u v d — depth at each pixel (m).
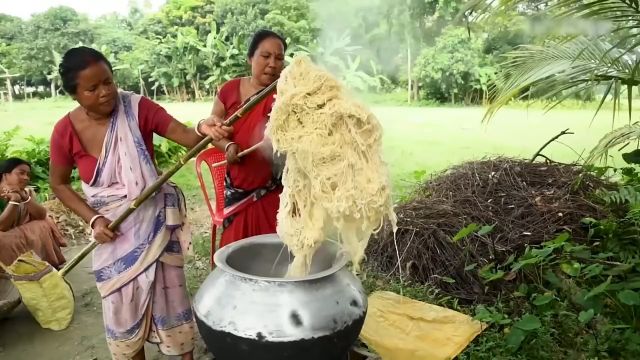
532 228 3.62
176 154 8.30
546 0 3.36
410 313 3.05
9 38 21.12
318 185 2.08
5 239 3.58
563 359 2.68
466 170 4.38
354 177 2.07
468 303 3.40
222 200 3.37
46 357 3.05
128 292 2.41
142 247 2.41
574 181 3.93
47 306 3.29
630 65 3.44
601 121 11.47
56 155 2.41
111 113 2.38
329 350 2.06
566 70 3.57
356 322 2.13
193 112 15.05
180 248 2.57
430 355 2.73
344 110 2.07
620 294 2.69
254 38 3.02
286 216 2.26
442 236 3.68
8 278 3.57
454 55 14.35
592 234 3.48
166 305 2.52
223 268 2.16
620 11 3.13
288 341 1.96
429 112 13.86
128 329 2.45
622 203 3.73
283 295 2.00
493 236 3.61
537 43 3.97
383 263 3.82
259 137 2.96
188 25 20.23
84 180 2.42
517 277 3.33
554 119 12.20
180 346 2.58
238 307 2.02
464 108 14.53
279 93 2.16
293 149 2.07
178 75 19.08
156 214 2.45
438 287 3.52
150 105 2.47
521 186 4.02
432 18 13.16
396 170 7.54
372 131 2.11
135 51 19.50
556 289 3.19
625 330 2.81
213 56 18.02
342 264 2.19
